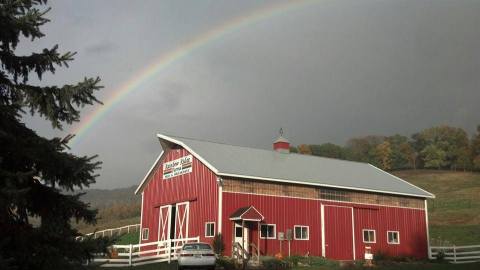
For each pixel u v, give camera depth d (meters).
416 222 38.22
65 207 10.23
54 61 10.53
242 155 34.31
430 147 135.62
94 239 9.84
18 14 10.01
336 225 33.31
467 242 46.19
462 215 63.25
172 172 33.84
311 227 32.00
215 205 28.89
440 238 48.38
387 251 35.50
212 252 22.33
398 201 37.59
